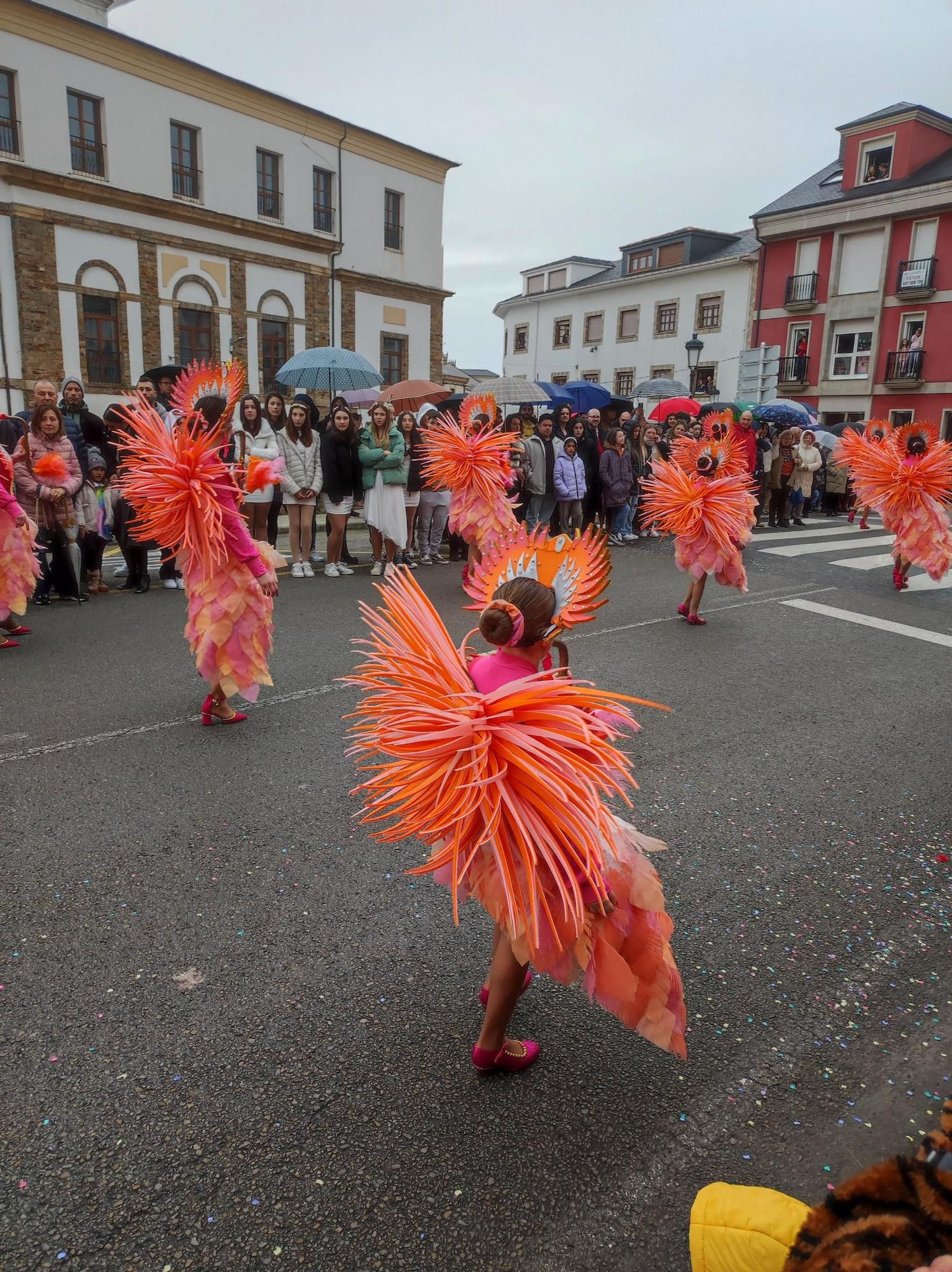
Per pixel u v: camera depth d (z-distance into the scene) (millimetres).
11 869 3277
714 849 3652
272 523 9438
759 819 3936
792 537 13117
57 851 3420
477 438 8156
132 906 3080
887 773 4492
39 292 19078
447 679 2211
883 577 9953
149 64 20109
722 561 7246
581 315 41125
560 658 2430
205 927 2979
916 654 6781
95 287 19953
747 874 3465
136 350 20828
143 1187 2004
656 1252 1906
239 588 4570
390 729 2170
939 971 2896
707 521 7195
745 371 19969
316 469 9062
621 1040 2553
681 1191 2053
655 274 36625
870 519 15953
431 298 27234
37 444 7180
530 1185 2051
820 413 31094
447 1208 1985
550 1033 2574
